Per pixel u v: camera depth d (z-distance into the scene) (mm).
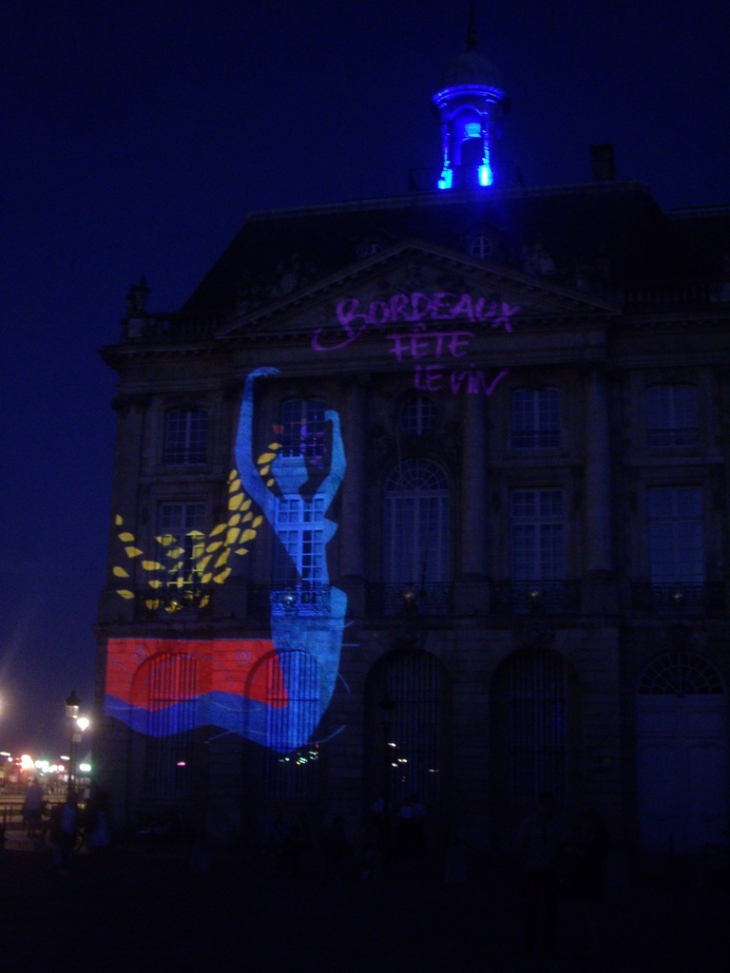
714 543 39469
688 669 39031
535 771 39094
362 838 38812
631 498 40094
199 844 31000
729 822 37938
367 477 41844
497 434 41281
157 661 42688
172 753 42000
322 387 42750
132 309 45062
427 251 41562
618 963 16516
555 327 40875
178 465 43812
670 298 41312
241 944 17938
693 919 22031
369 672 40188
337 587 40656
